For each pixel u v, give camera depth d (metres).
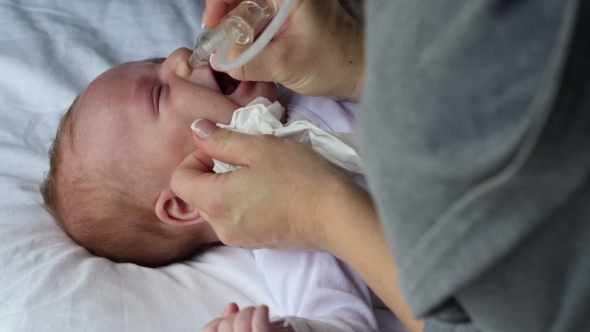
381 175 0.42
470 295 0.45
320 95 1.07
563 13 0.35
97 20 1.56
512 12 0.36
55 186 1.16
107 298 0.97
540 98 0.34
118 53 1.50
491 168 0.36
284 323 0.81
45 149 1.33
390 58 0.40
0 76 1.42
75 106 1.17
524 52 0.36
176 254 1.14
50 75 1.42
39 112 1.39
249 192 0.82
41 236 1.12
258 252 1.05
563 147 0.36
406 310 0.70
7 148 1.30
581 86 0.35
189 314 0.98
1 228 1.12
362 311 0.93
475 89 0.36
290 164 0.82
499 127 0.36
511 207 0.39
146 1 1.59
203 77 1.09
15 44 1.47
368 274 0.74
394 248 0.44
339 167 0.94
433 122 0.38
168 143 1.08
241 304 1.02
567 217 0.42
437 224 0.41
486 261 0.40
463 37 0.37
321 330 0.83
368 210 0.76
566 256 0.43
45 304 0.95
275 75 0.98
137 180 1.09
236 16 0.89
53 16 1.55
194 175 0.89
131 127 1.09
